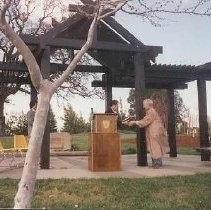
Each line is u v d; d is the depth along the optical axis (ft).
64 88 87.56
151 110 39.86
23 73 53.83
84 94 88.07
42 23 79.87
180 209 22.22
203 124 51.67
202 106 51.90
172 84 59.41
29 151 17.52
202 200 24.34
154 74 50.34
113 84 55.88
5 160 50.39
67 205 22.67
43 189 26.55
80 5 29.27
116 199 24.56
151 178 30.68
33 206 21.89
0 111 87.56
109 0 21.85
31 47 41.57
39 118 18.01
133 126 43.37
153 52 42.73
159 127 39.45
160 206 22.86
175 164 44.04
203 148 46.03
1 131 96.84
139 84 42.63
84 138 109.50
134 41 42.57
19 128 115.03
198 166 41.34
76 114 150.51
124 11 23.89
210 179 30.48
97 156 36.01
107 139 36.37
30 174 17.25
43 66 39.63
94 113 36.65
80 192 25.82
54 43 39.88
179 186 27.96
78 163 46.73
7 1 17.70
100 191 26.18
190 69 49.60
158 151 39.14
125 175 32.81
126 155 63.41
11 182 28.66
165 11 24.36
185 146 101.96
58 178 30.35
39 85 18.34
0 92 86.38
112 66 51.06
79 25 41.34
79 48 40.63
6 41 81.87
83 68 51.93
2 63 46.42
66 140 80.12
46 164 38.37
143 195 25.52
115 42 42.75
